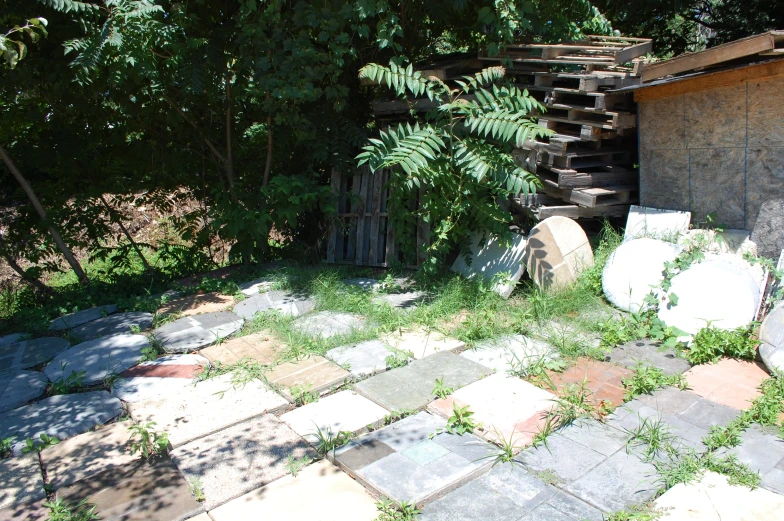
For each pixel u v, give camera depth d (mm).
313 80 6230
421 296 5668
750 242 4965
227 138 7082
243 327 5188
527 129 5012
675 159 5500
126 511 2904
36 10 5613
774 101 4727
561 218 5434
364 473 3090
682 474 3012
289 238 7293
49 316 5773
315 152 6516
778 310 4090
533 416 3590
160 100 6730
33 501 3031
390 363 4324
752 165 4945
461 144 5473
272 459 3285
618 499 2863
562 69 6164
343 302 5547
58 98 6520
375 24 6758
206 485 3082
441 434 3457
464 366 4281
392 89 6848
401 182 5637
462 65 6441
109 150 7145
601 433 3420
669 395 3799
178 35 6164
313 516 2828
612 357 4340
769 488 2914
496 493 2941
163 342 4824
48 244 6859
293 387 4016
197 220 7934
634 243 5238
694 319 4570
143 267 8500
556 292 5266
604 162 5996
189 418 3721
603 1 9250
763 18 8766
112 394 4094
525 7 6047
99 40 5320
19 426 3709
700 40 10172
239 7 6477
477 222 5922
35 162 6598
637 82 5789
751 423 3475
